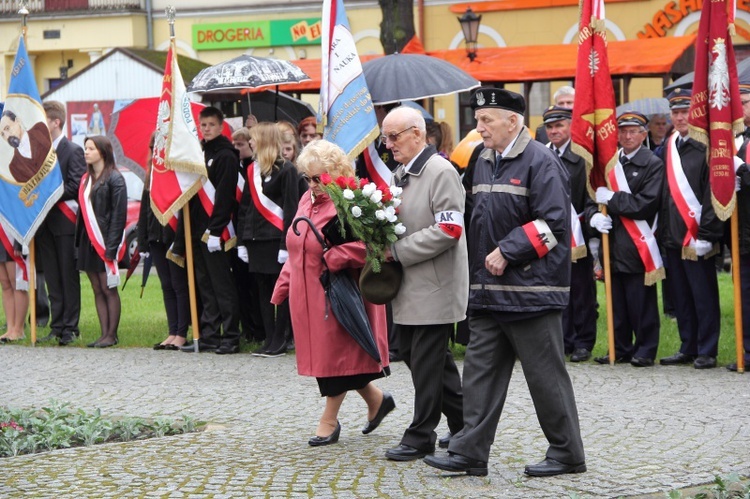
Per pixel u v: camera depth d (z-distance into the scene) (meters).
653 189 11.55
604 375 11.24
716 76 11.00
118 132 23.64
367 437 8.73
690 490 7.23
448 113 32.94
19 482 7.55
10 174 13.76
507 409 9.68
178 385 11.11
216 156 12.87
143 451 8.37
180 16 37.66
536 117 31.56
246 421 9.43
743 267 11.38
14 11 38.84
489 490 7.22
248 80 13.93
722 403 9.82
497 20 33.78
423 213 7.75
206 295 13.16
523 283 7.31
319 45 36.09
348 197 7.62
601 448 8.32
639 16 31.89
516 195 7.38
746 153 11.18
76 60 39.06
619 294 11.89
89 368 12.16
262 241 12.41
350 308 8.19
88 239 13.61
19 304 14.34
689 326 11.84
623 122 11.74
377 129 12.16
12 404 10.40
